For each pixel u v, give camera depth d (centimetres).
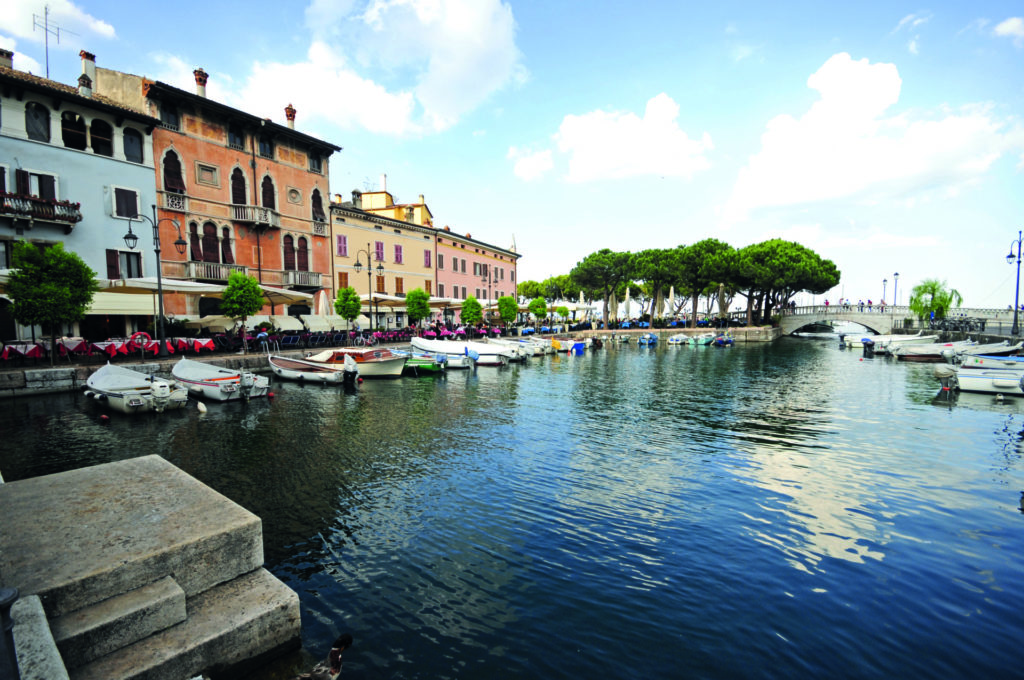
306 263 3600
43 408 1495
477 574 630
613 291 6806
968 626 539
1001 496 923
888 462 1134
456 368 2983
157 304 2455
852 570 656
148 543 371
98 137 2455
